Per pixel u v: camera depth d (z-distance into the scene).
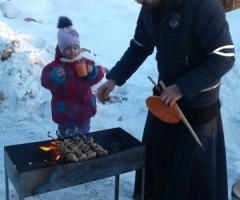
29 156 1.90
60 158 1.85
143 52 2.09
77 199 2.33
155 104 1.87
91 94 2.55
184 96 1.85
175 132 1.99
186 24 1.80
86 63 2.53
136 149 1.90
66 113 2.49
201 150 1.97
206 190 2.03
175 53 1.87
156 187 2.12
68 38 2.43
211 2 1.79
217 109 2.00
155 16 1.88
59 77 2.43
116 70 2.10
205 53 1.83
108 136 2.11
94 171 1.83
